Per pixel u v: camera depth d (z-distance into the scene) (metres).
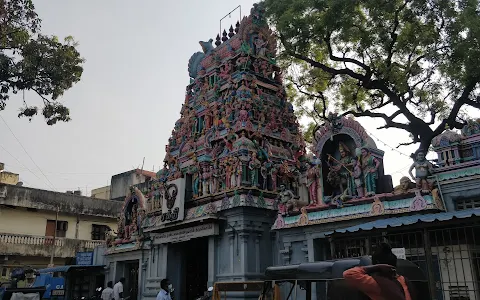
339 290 5.77
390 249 4.95
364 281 4.46
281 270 8.98
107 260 28.00
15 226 34.03
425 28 17.42
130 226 26.50
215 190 19.52
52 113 17.59
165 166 23.89
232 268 17.48
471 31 14.66
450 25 15.66
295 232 16.23
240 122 19.67
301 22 17.52
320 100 23.80
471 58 14.84
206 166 20.34
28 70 15.99
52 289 28.41
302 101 23.91
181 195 20.31
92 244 36.25
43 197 35.41
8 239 31.77
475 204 12.17
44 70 16.42
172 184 21.02
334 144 16.94
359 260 6.29
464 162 12.73
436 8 16.14
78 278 29.56
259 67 22.14
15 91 16.38
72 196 37.34
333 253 12.13
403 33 18.55
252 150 19.08
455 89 17.59
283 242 16.67
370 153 14.77
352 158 15.70
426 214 12.30
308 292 9.09
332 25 17.30
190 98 24.55
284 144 21.17
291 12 17.66
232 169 18.88
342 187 15.91
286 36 18.12
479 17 14.88
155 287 21.55
